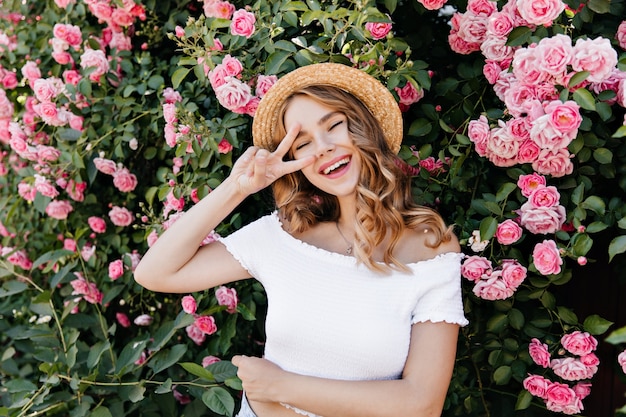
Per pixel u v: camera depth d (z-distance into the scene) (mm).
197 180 2285
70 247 2834
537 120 1737
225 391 2115
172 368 2562
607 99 1840
